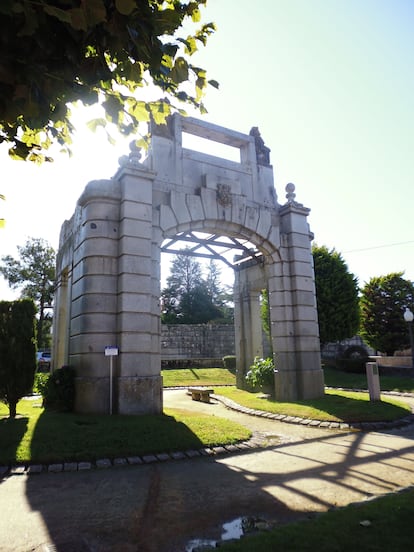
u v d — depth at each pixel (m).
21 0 1.78
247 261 17.89
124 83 2.92
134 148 11.55
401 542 3.36
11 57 1.98
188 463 6.68
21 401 14.07
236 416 11.43
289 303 13.96
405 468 6.19
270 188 14.79
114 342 10.48
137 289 10.61
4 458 6.45
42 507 4.74
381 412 10.40
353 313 23.97
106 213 11.05
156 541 3.85
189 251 14.83
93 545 3.78
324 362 24.31
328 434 8.88
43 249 35.72
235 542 3.52
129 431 7.88
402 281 26.34
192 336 29.20
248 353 17.53
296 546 3.35
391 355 26.72
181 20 2.51
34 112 2.09
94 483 5.63
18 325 10.31
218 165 13.59
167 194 12.23
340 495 5.04
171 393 18.11
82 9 1.85
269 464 6.57
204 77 2.78
